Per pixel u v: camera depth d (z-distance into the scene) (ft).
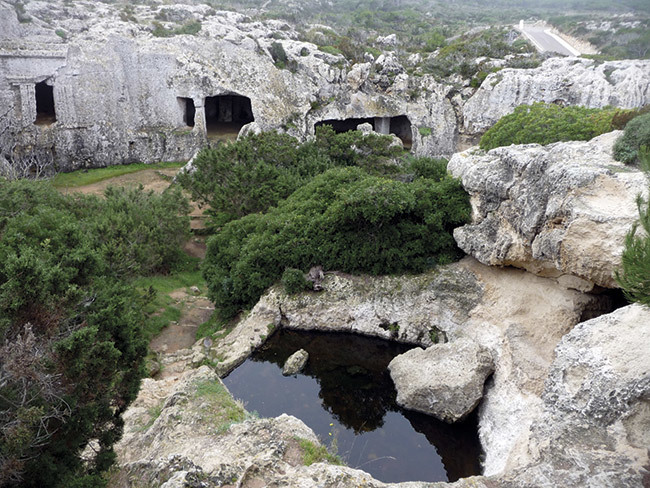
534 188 67.10
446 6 465.47
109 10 206.90
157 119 190.60
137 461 49.73
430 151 201.67
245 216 109.40
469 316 80.43
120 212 107.65
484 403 67.62
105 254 80.43
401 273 88.84
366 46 244.83
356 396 74.02
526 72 184.03
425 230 87.25
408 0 484.74
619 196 57.41
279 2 383.86
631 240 40.60
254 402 71.67
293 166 133.59
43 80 164.55
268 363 81.71
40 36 170.09
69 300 44.83
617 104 163.63
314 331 87.92
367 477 46.21
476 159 86.94
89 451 53.42
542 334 71.41
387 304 86.33
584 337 54.60
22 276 41.06
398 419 69.62
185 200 123.24
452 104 205.77
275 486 43.50
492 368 70.44
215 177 126.11
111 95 178.70
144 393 68.54
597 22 204.44
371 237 89.45
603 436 46.37
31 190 91.20
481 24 338.95
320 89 199.72
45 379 37.86
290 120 191.72
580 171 60.03
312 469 45.91
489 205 78.89
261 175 119.55
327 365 80.94
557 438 47.47
